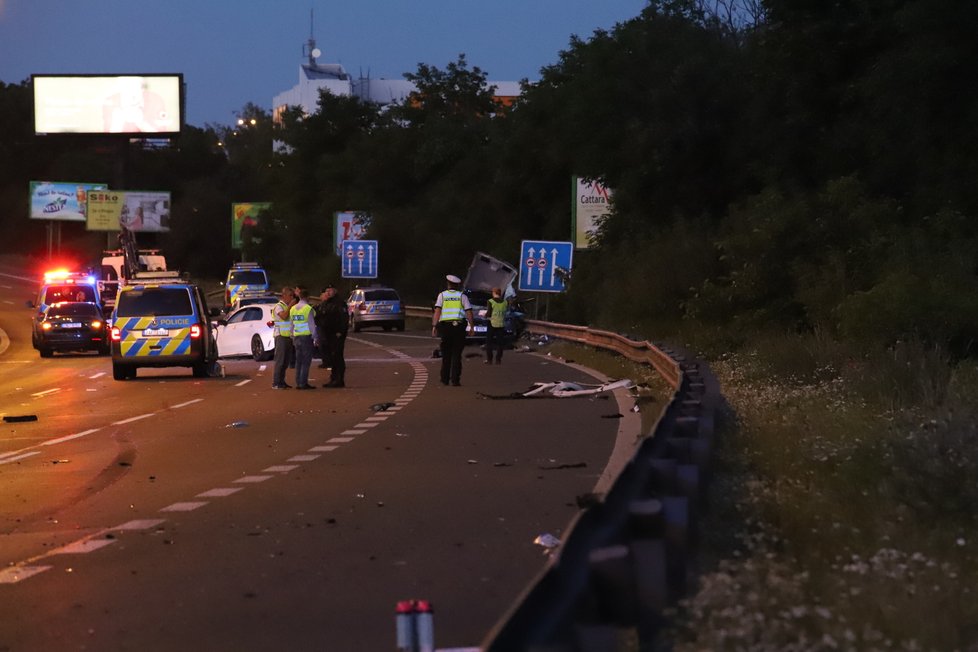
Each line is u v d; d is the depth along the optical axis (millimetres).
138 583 19250
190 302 72438
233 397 57906
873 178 74250
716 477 25859
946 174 67500
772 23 85875
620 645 14070
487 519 24438
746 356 59281
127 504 27375
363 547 21859
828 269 63250
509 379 64562
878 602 15047
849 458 25078
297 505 26531
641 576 14438
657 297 90438
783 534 19969
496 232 169875
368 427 42406
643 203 108562
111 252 162875
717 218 102500
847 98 78625
